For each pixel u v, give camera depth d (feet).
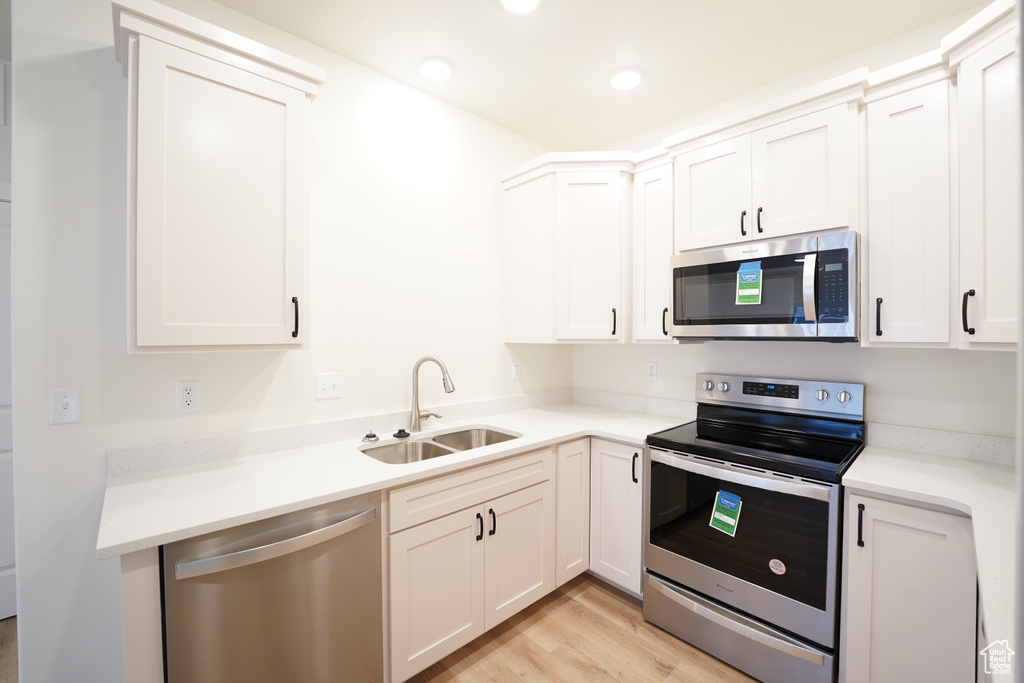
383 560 4.95
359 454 5.76
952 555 4.26
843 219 5.49
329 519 4.50
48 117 4.50
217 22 5.46
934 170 4.96
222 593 3.88
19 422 4.35
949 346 4.90
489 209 8.53
